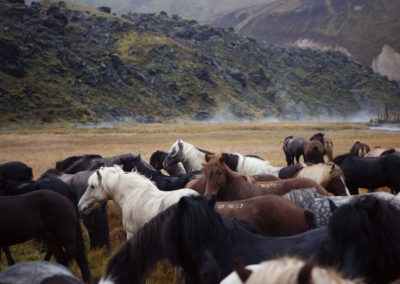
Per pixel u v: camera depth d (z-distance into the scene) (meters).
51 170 11.40
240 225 4.84
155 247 4.73
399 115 106.00
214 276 4.06
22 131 68.12
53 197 7.16
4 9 176.62
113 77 179.00
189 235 4.14
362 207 4.08
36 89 142.88
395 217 4.08
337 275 2.54
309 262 2.37
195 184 8.06
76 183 10.59
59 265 3.86
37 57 159.50
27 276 3.52
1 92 132.88
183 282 6.27
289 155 24.53
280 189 6.98
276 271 2.43
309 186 6.96
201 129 77.06
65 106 141.38
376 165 11.05
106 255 8.66
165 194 6.85
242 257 4.43
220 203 5.99
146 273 4.72
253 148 35.47
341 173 8.60
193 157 11.91
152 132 68.88
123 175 7.36
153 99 183.75
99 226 8.97
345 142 40.72
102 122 141.38
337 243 4.02
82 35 199.00
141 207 6.88
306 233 4.51
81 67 169.12
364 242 3.91
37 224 7.00
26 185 8.90
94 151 34.19
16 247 9.60
